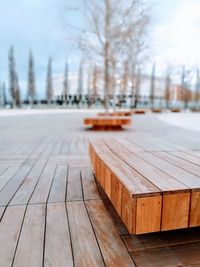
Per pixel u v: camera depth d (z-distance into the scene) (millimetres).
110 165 1531
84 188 1961
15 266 1022
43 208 1585
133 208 1024
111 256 1095
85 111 19031
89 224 1379
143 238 1245
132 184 1147
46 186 2004
